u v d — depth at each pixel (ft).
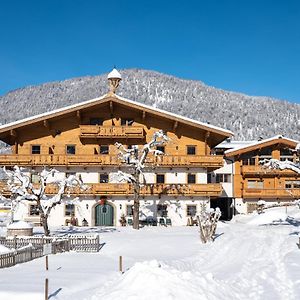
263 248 88.99
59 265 67.21
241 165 179.01
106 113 155.53
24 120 148.66
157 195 150.61
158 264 51.08
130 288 44.34
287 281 56.29
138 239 102.27
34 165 148.97
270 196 175.01
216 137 158.10
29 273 58.90
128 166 146.72
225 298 45.42
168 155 150.71
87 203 150.92
